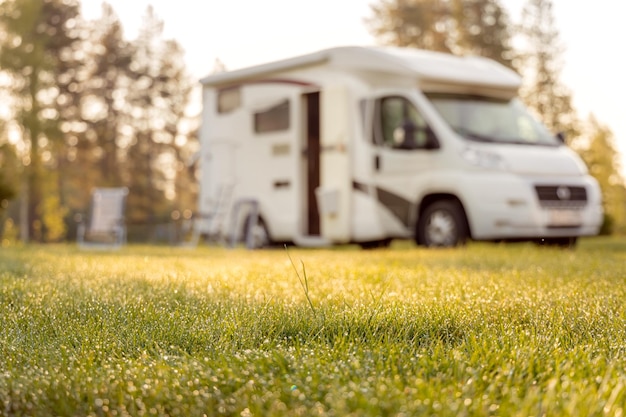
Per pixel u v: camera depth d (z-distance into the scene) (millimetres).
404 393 2229
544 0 45406
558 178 12406
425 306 4125
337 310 3941
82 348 3172
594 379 2479
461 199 12211
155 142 55281
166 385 2518
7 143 41969
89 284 5703
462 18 44875
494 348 2975
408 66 12930
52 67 43125
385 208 13070
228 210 15477
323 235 13789
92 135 53969
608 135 53688
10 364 2914
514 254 9859
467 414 2031
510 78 13359
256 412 2145
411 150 12750
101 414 2307
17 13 42562
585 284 5594
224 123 15750
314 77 14086
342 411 2002
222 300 4621
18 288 5395
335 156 13625
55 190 54500
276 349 3094
